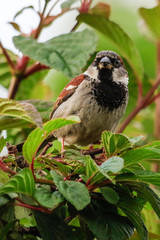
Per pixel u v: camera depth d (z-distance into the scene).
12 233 4.76
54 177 4.38
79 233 5.04
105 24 6.89
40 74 8.80
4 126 5.18
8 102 4.27
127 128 9.62
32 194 4.36
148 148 4.46
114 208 4.93
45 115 6.75
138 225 4.75
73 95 8.23
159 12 7.43
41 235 4.70
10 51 7.52
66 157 4.79
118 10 10.34
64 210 4.96
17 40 4.16
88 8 6.81
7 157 5.55
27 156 4.52
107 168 4.25
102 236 4.58
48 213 4.68
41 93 9.05
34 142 4.42
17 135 7.65
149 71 10.31
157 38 8.09
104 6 7.04
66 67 3.99
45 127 4.32
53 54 4.07
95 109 8.09
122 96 8.31
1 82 8.23
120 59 8.57
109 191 4.53
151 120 9.59
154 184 4.74
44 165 4.91
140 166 5.16
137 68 7.66
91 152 6.43
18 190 4.30
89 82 8.19
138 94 8.02
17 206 4.81
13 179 4.16
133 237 5.47
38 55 4.05
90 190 4.76
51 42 4.18
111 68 8.29
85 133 8.35
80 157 4.71
